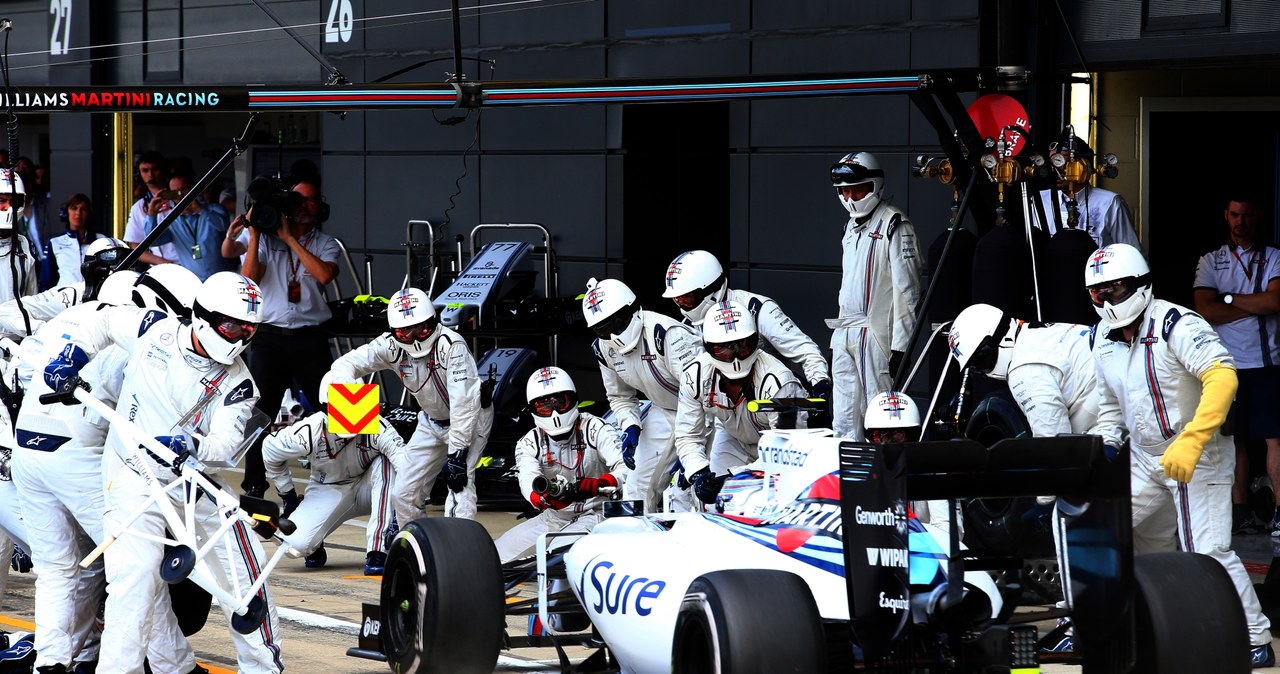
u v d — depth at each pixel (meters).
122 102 30.28
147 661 23.66
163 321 22.58
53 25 57.50
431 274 44.94
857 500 17.28
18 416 23.92
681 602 17.75
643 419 32.84
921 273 33.31
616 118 42.59
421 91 30.02
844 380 34.22
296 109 30.36
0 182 35.44
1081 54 34.25
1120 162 36.41
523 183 45.03
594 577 20.53
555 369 31.16
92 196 56.59
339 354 47.47
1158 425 24.17
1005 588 18.73
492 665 20.73
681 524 20.98
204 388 22.00
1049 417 24.64
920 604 17.45
